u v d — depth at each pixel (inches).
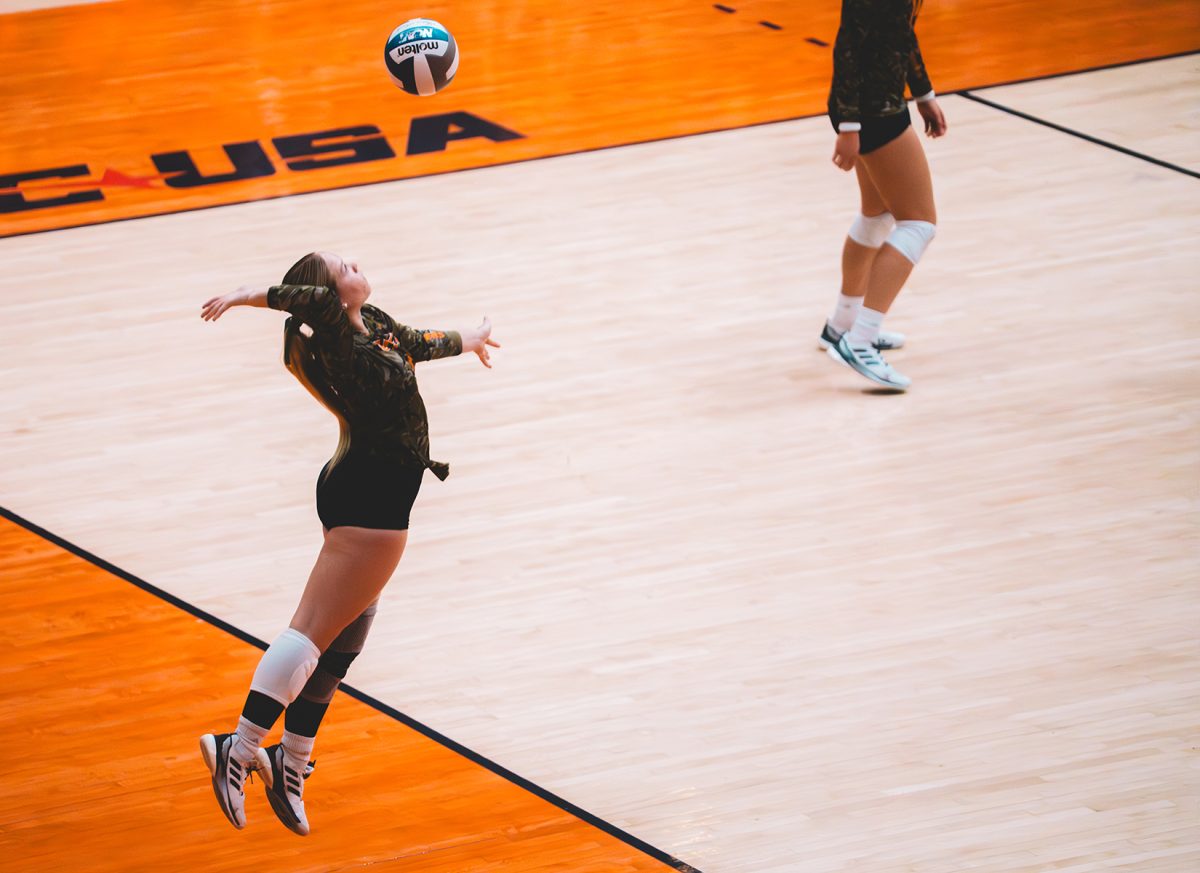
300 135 1363.2
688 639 701.3
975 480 832.9
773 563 759.7
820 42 1582.2
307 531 799.1
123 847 574.2
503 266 1110.4
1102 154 1275.8
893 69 871.7
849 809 588.1
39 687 669.3
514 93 1449.3
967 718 640.4
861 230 936.9
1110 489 818.2
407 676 678.5
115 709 655.1
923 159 890.7
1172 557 753.6
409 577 753.6
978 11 1658.5
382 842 575.5
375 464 536.4
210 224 1190.3
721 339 1004.6
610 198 1223.5
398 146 1336.1
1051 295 1047.6
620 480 839.7
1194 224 1143.6
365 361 528.4
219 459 872.3
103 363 986.1
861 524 792.3
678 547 776.3
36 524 804.0
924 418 901.8
